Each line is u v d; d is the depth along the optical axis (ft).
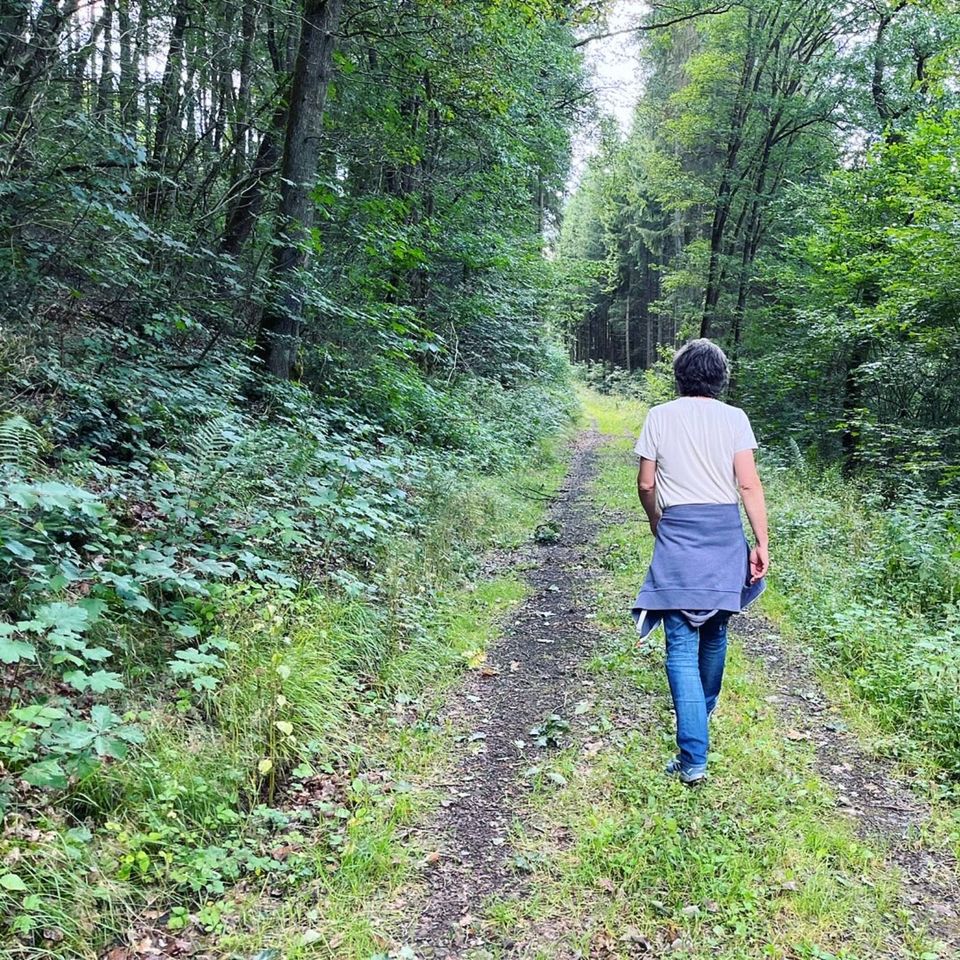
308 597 14.73
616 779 10.41
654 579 9.96
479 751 11.75
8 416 14.69
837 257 45.47
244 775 9.72
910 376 39.19
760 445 54.44
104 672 9.23
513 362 64.08
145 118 29.17
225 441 16.63
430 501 24.72
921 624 16.80
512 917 7.93
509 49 39.11
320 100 25.25
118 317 23.21
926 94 48.75
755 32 60.18
